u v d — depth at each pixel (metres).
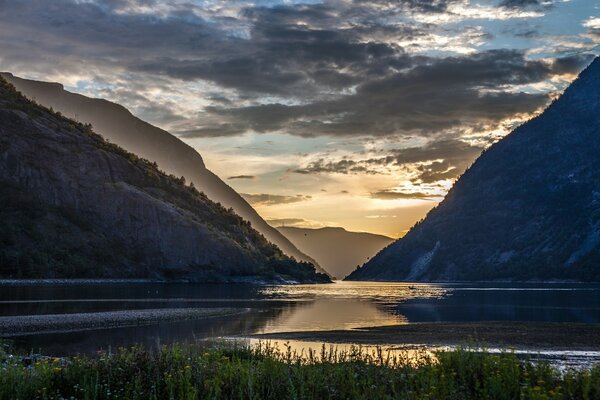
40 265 192.62
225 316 70.00
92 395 16.03
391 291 182.88
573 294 161.12
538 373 17.70
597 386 15.74
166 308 80.88
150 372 17.64
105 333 48.16
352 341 45.28
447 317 73.25
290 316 71.81
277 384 16.30
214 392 15.85
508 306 99.31
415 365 23.36
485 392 15.83
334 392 16.12
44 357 29.80
